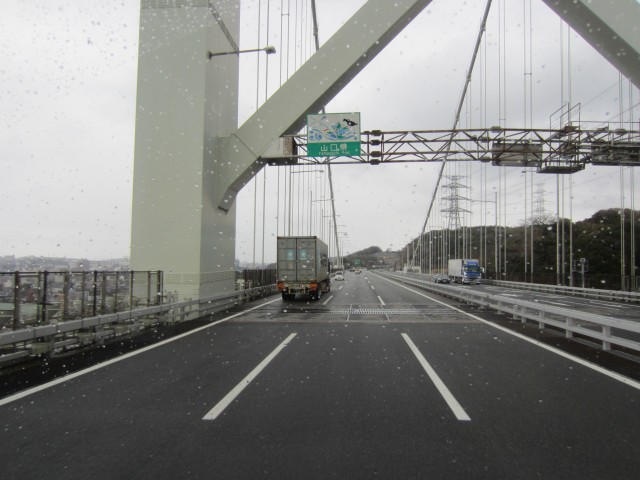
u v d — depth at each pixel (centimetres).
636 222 4266
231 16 1948
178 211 1596
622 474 361
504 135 1955
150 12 1648
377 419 490
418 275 6462
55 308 909
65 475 360
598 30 1391
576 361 805
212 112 1702
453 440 429
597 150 1962
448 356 853
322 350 919
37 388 621
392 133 1869
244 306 1983
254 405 541
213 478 354
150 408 531
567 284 3906
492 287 4309
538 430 456
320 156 1803
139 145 1623
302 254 2348
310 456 393
